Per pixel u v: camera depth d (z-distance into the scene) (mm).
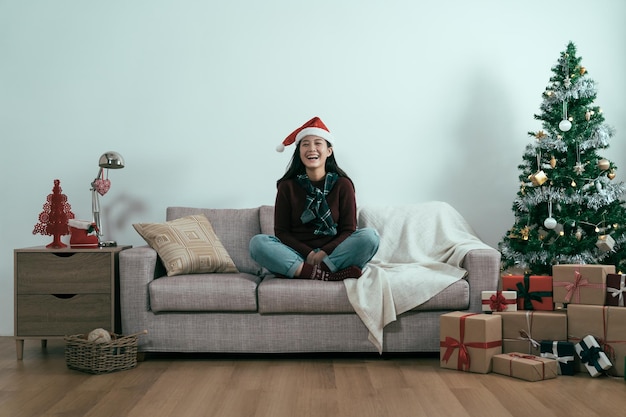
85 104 4094
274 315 3125
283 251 3229
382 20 4094
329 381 2711
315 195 3404
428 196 4082
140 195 4094
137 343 3137
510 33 4090
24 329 3258
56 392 2566
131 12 4102
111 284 3260
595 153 3604
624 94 4055
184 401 2416
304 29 4094
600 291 2871
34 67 4094
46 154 4094
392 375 2814
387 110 4086
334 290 3072
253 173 4094
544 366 2717
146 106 4094
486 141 4078
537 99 4074
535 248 3473
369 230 3221
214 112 4094
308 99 4094
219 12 4098
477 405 2340
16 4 4094
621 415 2211
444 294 3072
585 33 4074
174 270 3277
